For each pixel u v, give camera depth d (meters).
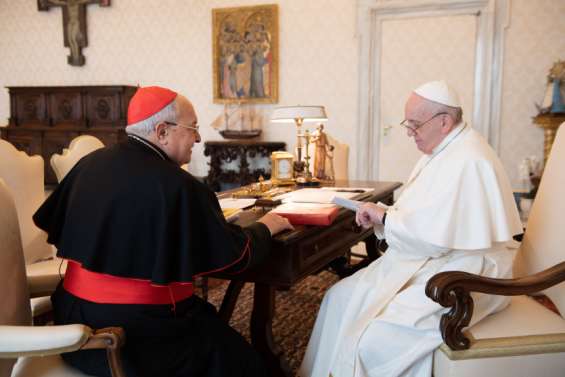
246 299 3.61
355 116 6.75
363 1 6.52
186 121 1.84
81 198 1.69
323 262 2.35
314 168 3.60
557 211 2.06
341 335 2.03
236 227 1.83
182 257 1.63
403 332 1.83
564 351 1.75
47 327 1.42
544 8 5.89
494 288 1.70
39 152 7.69
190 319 1.74
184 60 7.49
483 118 6.26
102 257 1.61
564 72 5.67
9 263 1.72
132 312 1.63
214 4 7.21
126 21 7.69
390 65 6.54
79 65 7.97
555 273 1.78
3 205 1.74
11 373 1.68
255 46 7.05
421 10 6.32
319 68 6.83
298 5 6.81
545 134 5.82
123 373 1.48
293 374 2.27
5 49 8.38
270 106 7.16
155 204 1.63
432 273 1.98
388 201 3.37
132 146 1.78
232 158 6.97
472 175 1.91
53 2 7.91
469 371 1.70
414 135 2.11
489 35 6.09
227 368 1.75
